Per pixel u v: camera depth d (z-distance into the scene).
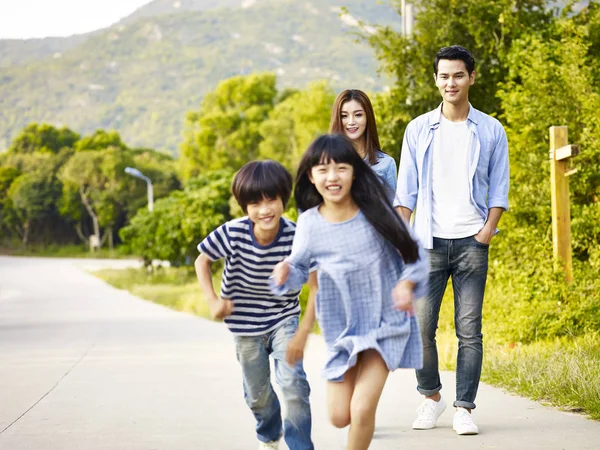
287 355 5.43
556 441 6.56
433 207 7.08
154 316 23.39
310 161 5.21
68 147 131.00
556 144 11.98
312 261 5.35
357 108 7.10
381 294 5.25
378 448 6.52
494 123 7.06
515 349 10.64
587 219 13.14
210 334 17.42
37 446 7.00
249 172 5.65
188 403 8.94
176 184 106.38
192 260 43.59
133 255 100.56
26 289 42.38
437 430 7.10
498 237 13.59
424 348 7.13
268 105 82.94
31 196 113.56
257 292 5.87
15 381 10.80
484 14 17.00
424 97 17.52
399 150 18.03
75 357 13.53
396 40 17.77
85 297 34.50
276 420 6.22
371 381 5.14
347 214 5.28
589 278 12.49
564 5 16.41
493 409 7.84
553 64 14.15
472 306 7.00
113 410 8.60
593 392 7.85
